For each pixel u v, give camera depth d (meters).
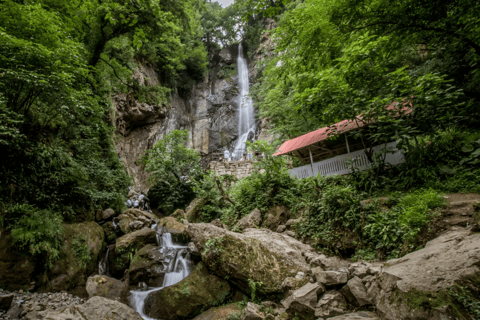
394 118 7.93
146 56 27.38
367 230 6.49
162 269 8.34
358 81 8.59
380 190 8.20
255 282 5.94
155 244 9.93
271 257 6.44
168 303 6.57
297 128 17.62
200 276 6.94
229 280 6.61
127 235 10.07
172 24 14.50
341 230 7.13
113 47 17.27
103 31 13.46
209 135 36.41
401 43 7.74
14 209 6.79
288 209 9.97
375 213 6.77
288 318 4.80
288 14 9.31
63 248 7.77
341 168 10.56
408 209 6.07
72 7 11.44
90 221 9.74
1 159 6.90
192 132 34.50
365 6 7.39
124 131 24.55
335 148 13.93
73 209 9.16
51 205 8.16
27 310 5.42
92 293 7.05
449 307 3.15
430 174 7.43
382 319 3.73
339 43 8.55
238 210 11.28
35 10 7.24
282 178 11.02
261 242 6.86
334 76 8.59
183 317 6.32
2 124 6.19
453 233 4.80
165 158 17.44
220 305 6.39
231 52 44.09
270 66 12.21
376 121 8.26
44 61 6.70
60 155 8.79
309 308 4.59
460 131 8.18
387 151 8.49
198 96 38.12
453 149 7.62
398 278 3.89
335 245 7.04
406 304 3.50
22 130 7.48
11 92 6.68
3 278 6.02
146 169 18.05
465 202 5.49
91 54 13.41
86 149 11.27
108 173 12.52
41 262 6.87
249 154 27.97
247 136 37.28
